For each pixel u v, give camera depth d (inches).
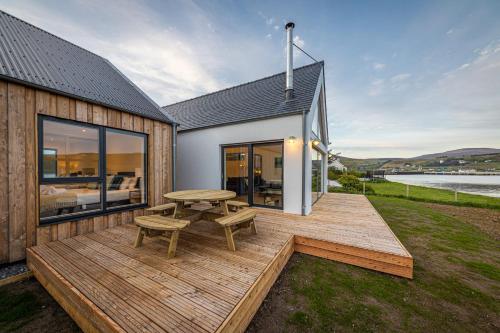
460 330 69.8
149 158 179.9
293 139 192.9
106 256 100.1
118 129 157.0
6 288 90.9
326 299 86.0
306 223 162.9
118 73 228.1
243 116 229.9
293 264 117.9
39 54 151.5
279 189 206.7
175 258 98.3
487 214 248.8
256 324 71.2
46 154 124.0
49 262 93.0
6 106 102.6
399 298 87.1
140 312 60.2
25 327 67.9
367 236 132.2
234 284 75.6
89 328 63.7
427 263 119.7
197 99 377.7
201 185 259.4
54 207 128.6
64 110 125.0
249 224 126.3
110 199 158.2
